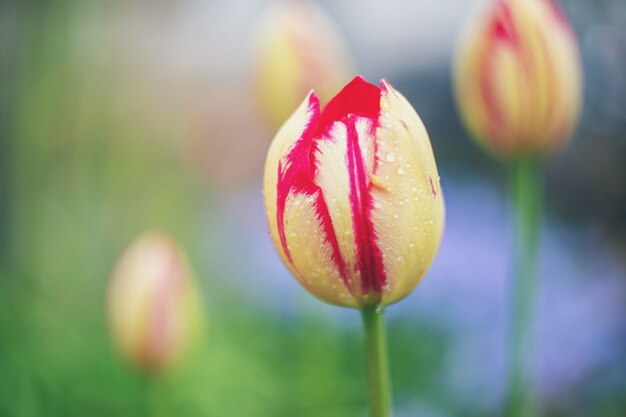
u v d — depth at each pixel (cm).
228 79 114
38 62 85
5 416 73
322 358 74
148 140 98
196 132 108
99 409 75
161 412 67
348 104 47
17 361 75
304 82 69
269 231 49
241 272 93
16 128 86
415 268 48
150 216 91
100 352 77
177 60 108
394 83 125
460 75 62
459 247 87
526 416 60
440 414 79
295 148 47
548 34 60
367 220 47
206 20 113
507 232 93
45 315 77
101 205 88
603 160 106
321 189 47
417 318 85
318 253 48
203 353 78
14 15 86
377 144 47
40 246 82
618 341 81
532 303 60
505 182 110
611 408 78
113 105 90
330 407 74
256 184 103
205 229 99
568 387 79
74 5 86
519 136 61
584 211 107
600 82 105
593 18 104
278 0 73
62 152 86
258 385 78
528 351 60
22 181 84
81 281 83
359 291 48
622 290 84
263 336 83
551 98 60
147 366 66
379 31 123
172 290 65
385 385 49
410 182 47
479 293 85
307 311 74
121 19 93
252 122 111
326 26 70
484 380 80
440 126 122
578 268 89
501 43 60
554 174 108
